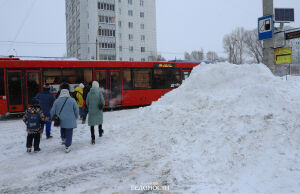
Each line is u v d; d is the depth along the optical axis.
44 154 5.84
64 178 4.37
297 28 6.47
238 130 4.89
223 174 3.91
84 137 7.44
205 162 4.36
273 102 5.42
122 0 51.16
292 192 2.95
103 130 7.74
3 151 6.21
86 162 5.16
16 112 12.24
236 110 5.70
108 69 14.18
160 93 15.71
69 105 5.96
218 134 5.06
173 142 5.59
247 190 3.27
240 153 4.25
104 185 3.98
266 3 7.09
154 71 15.62
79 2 53.38
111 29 49.59
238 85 7.11
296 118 4.66
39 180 4.31
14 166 5.05
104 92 14.01
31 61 12.54
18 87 12.30
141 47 53.91
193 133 5.58
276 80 6.41
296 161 3.58
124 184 3.96
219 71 8.04
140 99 15.07
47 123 7.46
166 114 7.22
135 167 4.68
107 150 5.95
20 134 8.39
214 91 7.42
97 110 6.69
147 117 7.69
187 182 3.83
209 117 5.89
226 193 3.29
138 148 5.83
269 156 3.91
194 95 7.62
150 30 55.03
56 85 12.88
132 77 14.88
